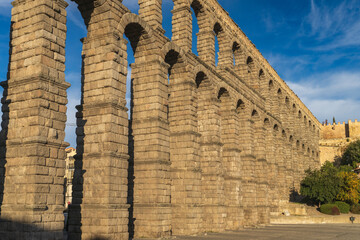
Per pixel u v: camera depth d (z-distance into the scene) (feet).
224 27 151.12
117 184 82.64
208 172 126.11
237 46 167.84
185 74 116.67
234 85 148.97
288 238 109.50
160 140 99.04
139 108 102.47
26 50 72.28
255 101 176.96
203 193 125.70
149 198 95.81
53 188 68.59
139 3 110.01
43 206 65.92
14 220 65.31
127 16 92.58
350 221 209.26
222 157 135.85
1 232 66.39
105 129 83.15
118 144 84.58
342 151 397.60
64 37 75.25
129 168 100.01
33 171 65.98
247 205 155.74
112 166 81.76
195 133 114.01
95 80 86.84
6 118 71.77
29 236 63.52
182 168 111.14
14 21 75.25
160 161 97.14
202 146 128.57
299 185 255.29
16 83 71.31
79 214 81.66
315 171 249.34
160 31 105.81
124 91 88.48
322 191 234.58
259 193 175.22
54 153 69.72
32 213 64.18
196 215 109.40
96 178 81.82
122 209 82.79
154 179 96.02
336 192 236.84
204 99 130.82
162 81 102.99
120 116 86.12
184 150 112.37
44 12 71.61
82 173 83.87
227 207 140.05
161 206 95.71
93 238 78.95
